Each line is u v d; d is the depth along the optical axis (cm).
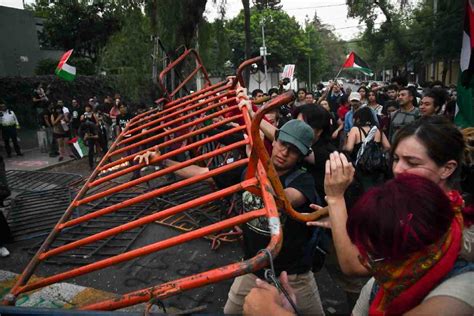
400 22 2728
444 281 91
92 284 362
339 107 947
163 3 880
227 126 349
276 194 159
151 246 153
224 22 1069
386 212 85
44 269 395
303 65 4281
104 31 2306
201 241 442
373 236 87
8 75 1677
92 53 2448
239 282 209
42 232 488
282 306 119
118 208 197
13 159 1066
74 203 223
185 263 396
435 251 88
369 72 1004
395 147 138
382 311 103
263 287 118
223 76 1856
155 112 363
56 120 1011
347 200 234
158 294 117
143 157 239
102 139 941
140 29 937
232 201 452
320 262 232
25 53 1855
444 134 127
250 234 203
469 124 328
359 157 350
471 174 158
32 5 2633
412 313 90
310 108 267
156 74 549
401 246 84
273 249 121
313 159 262
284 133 196
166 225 484
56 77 1603
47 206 586
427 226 83
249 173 169
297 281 203
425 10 2573
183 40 932
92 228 491
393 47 2880
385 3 2416
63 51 2300
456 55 2127
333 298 327
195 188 599
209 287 343
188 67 990
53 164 966
